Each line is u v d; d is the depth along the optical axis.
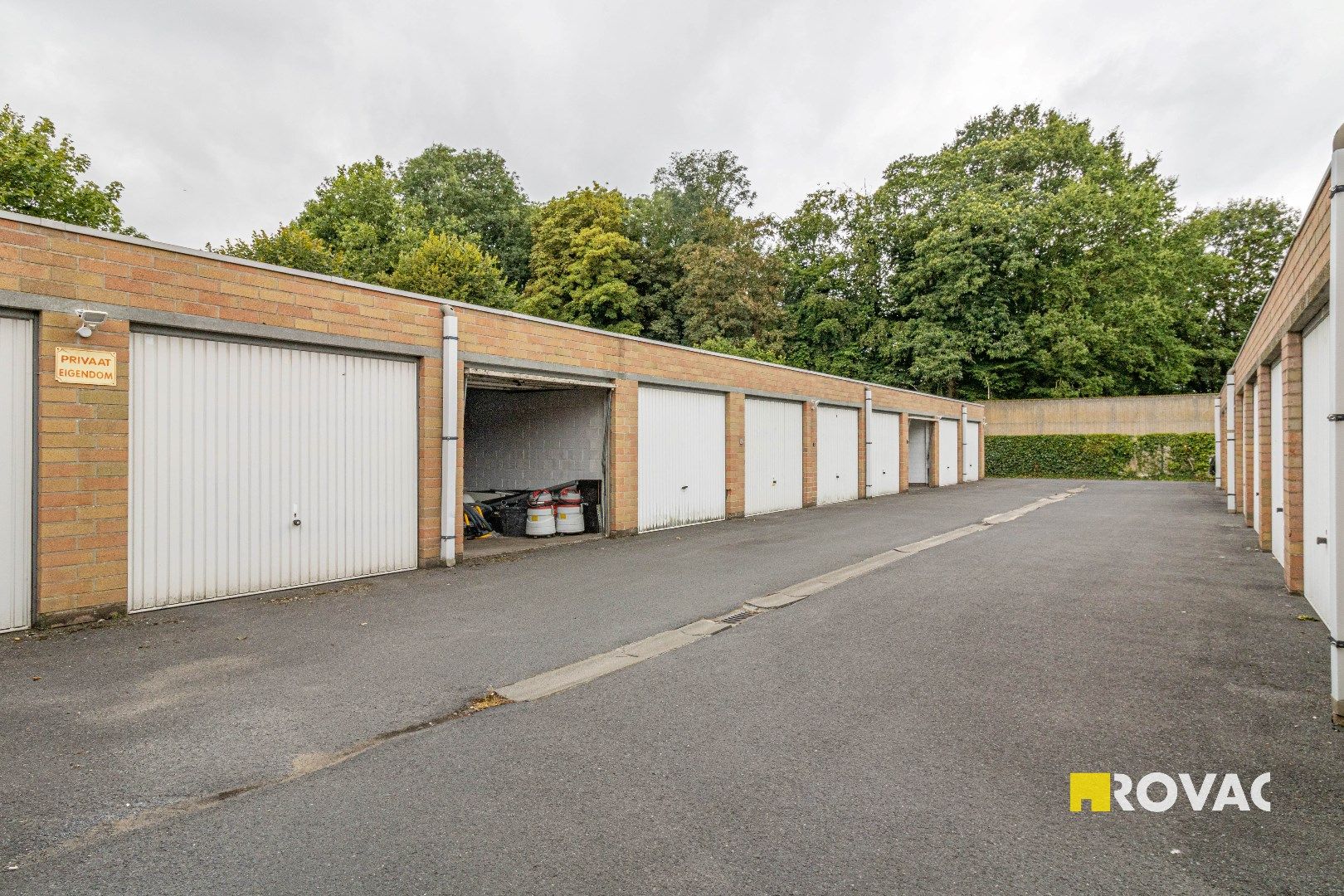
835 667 5.15
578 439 13.12
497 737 3.98
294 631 6.23
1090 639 5.80
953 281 33.56
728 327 34.59
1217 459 23.47
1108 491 23.17
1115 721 4.11
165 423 7.00
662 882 2.61
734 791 3.31
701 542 11.88
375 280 30.08
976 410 31.31
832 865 2.71
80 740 3.92
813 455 18.53
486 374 10.28
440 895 2.54
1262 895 2.53
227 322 7.36
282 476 7.98
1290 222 42.78
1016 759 3.63
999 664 5.18
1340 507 3.99
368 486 8.86
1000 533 12.47
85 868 2.73
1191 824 3.01
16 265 5.96
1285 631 6.00
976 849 2.83
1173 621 6.32
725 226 35.47
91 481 6.41
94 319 6.27
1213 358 39.41
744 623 6.47
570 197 36.84
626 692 4.68
